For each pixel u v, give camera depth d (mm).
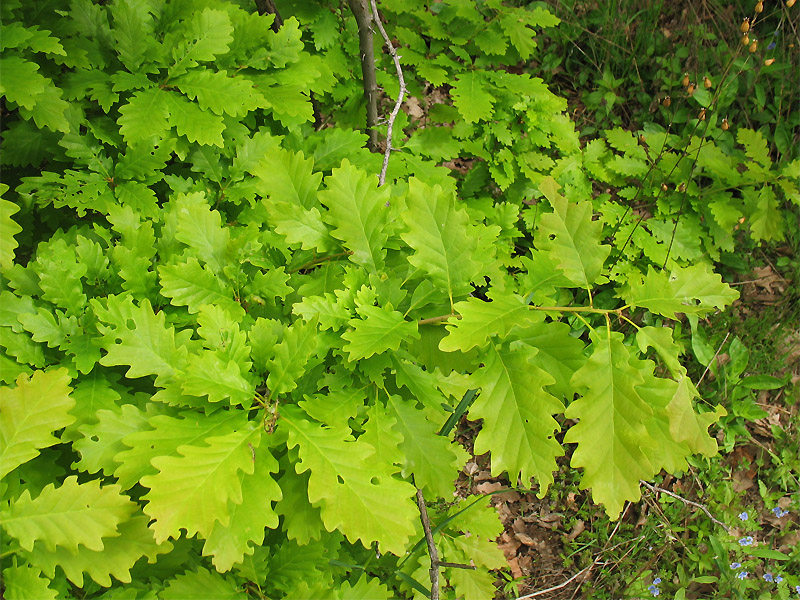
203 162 823
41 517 447
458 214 521
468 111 1150
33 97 696
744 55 1727
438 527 796
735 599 1216
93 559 467
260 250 613
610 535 1287
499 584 1237
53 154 851
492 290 512
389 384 562
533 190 1417
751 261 1588
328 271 586
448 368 526
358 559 834
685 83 1333
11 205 575
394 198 577
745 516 1241
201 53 791
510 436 474
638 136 1661
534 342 506
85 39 812
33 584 455
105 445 492
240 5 1084
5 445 458
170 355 504
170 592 559
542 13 1247
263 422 485
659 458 513
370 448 473
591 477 468
